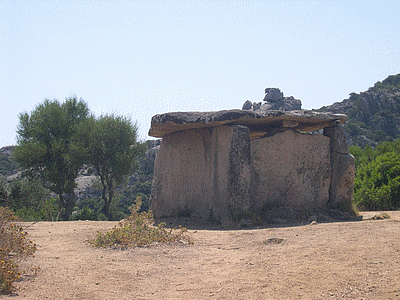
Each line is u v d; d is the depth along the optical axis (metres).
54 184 17.58
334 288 3.58
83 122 17.94
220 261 4.93
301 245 5.26
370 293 3.39
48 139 17.62
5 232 5.66
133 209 7.20
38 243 6.09
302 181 9.15
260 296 3.58
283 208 8.55
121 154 17.72
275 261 4.63
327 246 5.00
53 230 7.39
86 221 9.18
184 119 8.88
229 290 3.80
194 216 9.28
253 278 4.08
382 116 40.03
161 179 10.09
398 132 38.59
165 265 4.80
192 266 4.75
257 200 8.89
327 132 9.56
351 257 4.39
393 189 11.53
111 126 17.89
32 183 17.28
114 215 21.66
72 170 17.38
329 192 9.30
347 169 9.08
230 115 8.35
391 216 8.22
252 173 8.91
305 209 9.05
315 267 4.19
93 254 5.33
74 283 4.04
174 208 9.73
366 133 37.94
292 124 9.16
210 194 9.03
